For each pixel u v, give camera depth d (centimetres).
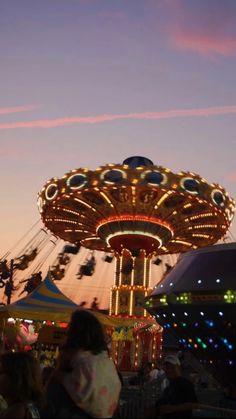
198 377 1216
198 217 4553
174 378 506
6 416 354
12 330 1566
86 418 328
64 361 342
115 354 3697
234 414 680
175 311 1064
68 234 5097
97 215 4478
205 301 996
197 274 1040
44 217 4659
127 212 4328
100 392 330
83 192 4172
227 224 4538
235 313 962
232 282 977
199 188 4075
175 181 4006
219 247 1055
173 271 1143
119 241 4422
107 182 3981
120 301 4250
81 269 3678
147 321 3450
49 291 1694
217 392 1065
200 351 1076
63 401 331
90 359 336
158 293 1112
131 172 3991
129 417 887
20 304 1594
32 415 356
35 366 372
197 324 1032
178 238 5103
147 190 4119
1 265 3089
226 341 998
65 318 1574
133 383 1756
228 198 4347
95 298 2725
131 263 4341
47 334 1356
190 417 483
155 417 488
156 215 4347
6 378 364
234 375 1023
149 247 4419
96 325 352
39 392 367
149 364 2028
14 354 372
